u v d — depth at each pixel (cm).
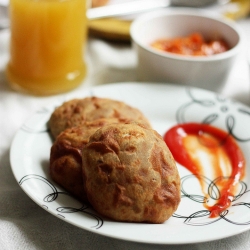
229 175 49
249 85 63
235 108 55
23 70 58
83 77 62
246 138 52
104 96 55
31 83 59
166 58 57
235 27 63
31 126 50
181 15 64
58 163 44
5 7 68
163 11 66
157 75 59
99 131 43
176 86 57
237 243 44
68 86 60
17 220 44
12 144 48
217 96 56
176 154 51
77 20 58
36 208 46
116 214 41
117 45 70
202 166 50
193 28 65
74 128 46
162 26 65
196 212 44
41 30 56
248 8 77
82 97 55
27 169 45
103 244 43
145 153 42
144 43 63
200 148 52
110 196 41
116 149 42
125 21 71
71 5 56
